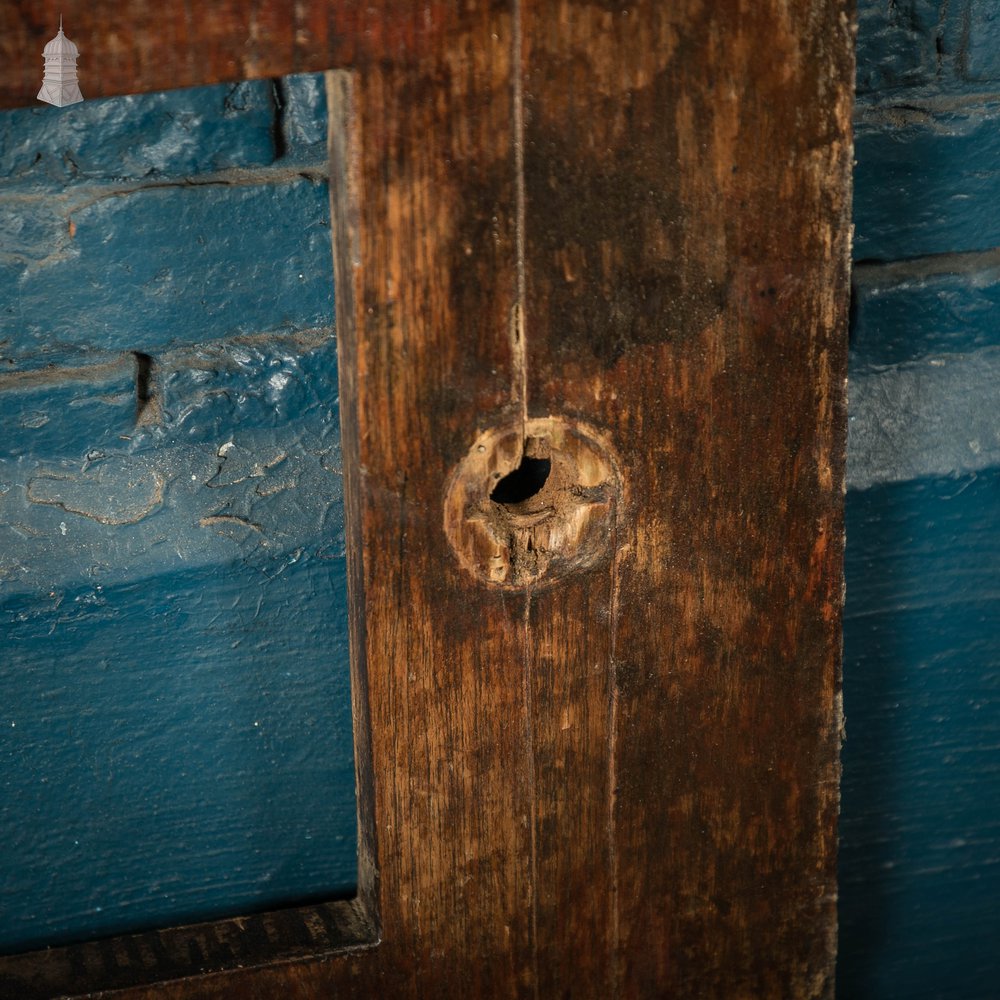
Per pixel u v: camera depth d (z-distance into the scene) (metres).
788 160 1.14
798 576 1.20
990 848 1.45
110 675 1.27
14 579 1.24
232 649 1.28
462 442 1.14
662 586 1.18
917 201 1.30
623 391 1.15
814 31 1.13
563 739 1.19
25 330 1.21
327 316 1.25
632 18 1.11
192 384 1.24
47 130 1.18
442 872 1.20
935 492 1.35
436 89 1.10
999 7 1.27
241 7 1.08
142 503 1.25
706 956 1.25
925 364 1.33
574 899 1.22
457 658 1.17
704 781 1.22
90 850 1.30
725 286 1.15
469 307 1.12
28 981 1.22
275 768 1.31
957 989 1.48
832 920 1.26
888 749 1.41
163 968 1.22
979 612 1.38
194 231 1.21
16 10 1.06
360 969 1.22
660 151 1.13
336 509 1.27
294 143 1.22
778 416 1.17
